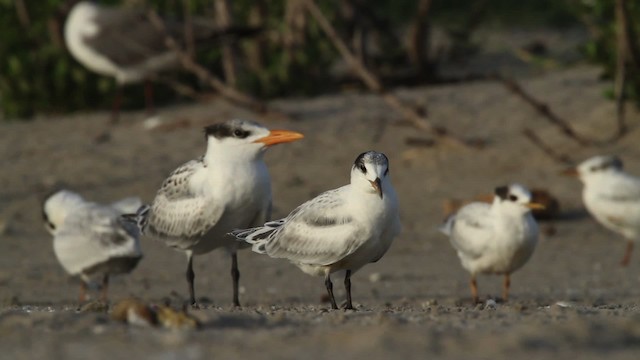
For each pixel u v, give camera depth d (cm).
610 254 1443
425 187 1697
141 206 1128
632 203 1445
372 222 940
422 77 2302
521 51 2525
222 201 1016
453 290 1246
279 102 2131
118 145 1908
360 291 1237
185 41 1975
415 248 1475
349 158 1802
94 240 1115
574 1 1994
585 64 2375
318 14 1923
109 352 657
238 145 1015
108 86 2131
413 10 3016
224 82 2273
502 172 1730
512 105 2006
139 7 2117
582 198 1648
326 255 955
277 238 988
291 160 1803
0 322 755
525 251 1153
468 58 2592
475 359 623
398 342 658
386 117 1981
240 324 758
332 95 2194
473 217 1173
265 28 2250
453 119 1955
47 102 2150
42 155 1877
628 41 1828
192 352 650
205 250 1073
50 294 1230
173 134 1947
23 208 1653
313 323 772
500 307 944
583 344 658
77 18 1966
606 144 1797
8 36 2150
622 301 1133
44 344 686
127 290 1253
